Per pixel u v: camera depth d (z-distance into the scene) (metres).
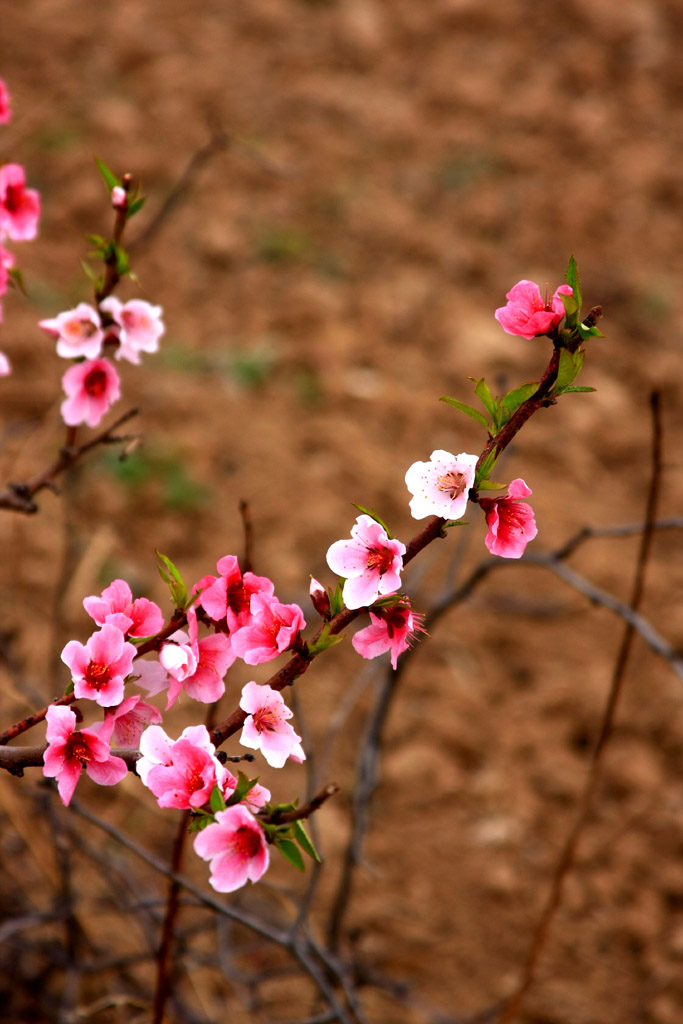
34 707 3.59
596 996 4.21
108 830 2.64
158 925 3.82
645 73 10.43
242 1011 3.88
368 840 4.74
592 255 8.56
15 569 4.98
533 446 6.99
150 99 9.59
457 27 10.97
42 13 10.48
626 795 5.01
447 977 4.23
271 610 1.64
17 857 3.94
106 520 6.03
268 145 9.29
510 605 5.78
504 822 4.88
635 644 5.71
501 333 7.80
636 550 6.30
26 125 8.59
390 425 7.04
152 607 1.75
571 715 5.37
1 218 2.30
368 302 7.98
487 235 8.67
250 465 6.59
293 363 7.41
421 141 9.56
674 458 7.05
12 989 3.63
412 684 5.45
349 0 11.27
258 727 1.61
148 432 6.62
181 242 8.23
